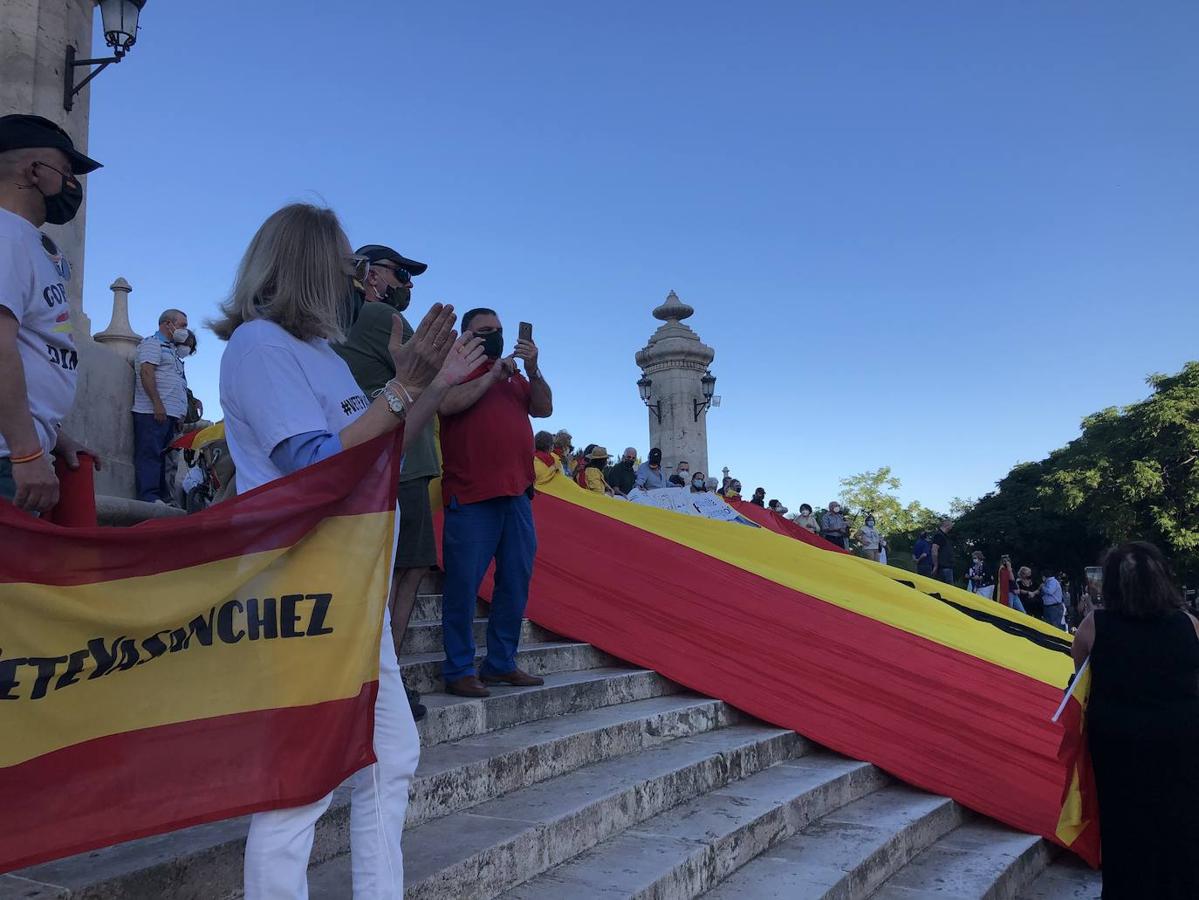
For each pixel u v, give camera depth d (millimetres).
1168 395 39812
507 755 3781
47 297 2512
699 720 5125
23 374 2324
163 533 2029
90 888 2225
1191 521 38719
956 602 10203
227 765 2039
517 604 4699
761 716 5344
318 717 2143
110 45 7246
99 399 7234
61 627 1912
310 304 2336
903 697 5367
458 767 3525
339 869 2875
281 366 2277
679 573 6191
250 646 2123
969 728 5254
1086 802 4199
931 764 5148
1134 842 3840
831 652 5605
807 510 19156
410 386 2301
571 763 4160
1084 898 4480
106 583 1968
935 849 4621
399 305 4273
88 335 7508
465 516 4430
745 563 6820
